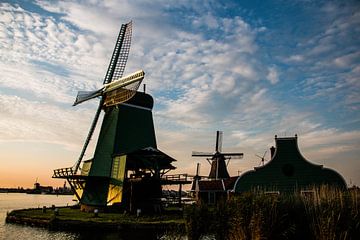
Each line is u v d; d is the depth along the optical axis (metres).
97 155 37.78
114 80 39.81
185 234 17.17
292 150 34.59
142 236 22.59
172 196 39.84
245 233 12.70
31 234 24.20
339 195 13.23
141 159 34.69
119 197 33.09
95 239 22.06
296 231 12.82
